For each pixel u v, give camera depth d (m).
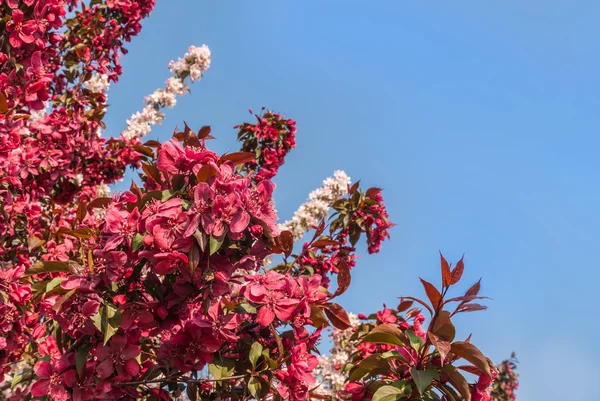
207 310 3.04
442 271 3.04
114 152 7.52
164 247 2.92
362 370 3.32
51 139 6.00
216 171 3.03
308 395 3.69
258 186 3.20
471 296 2.94
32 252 5.87
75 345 3.10
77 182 6.97
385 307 4.92
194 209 2.97
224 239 3.11
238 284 3.24
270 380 3.19
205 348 3.14
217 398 3.46
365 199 6.64
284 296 3.24
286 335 3.46
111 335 2.92
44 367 3.01
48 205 7.07
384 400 2.96
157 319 3.16
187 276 3.01
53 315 3.04
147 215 3.00
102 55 7.41
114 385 3.10
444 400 3.05
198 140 3.53
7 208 5.46
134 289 3.15
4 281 4.33
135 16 7.58
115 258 2.96
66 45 7.22
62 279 2.99
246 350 3.40
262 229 3.12
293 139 7.04
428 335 2.93
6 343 4.34
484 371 2.92
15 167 5.34
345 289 3.55
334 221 6.56
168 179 3.38
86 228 3.22
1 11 4.45
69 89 7.29
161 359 3.23
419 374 2.92
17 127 4.46
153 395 3.35
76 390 3.02
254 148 6.96
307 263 5.82
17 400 4.70
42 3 4.54
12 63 4.41
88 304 2.90
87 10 7.41
